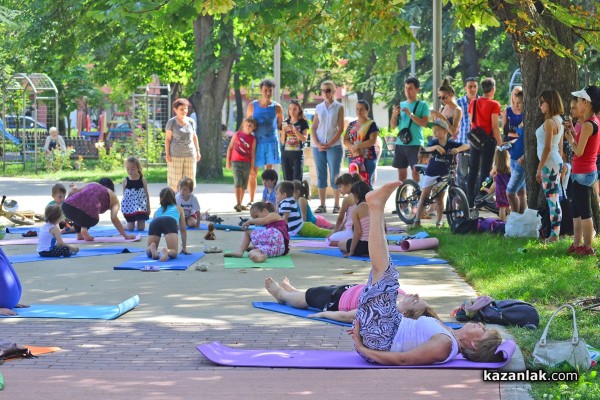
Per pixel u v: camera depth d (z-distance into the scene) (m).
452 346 7.74
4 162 38.72
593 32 14.30
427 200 17.95
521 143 16.42
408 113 19.45
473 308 9.39
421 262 13.69
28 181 32.59
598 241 14.59
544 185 14.73
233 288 11.60
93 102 59.47
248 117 21.34
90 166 41.72
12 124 59.62
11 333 9.07
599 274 11.86
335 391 7.00
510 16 15.43
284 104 68.81
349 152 19.81
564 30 15.52
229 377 7.43
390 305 7.83
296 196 17.30
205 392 6.98
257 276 12.52
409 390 7.02
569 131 13.43
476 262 13.08
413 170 19.67
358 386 7.14
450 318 9.68
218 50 34.38
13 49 38.28
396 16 17.02
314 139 20.66
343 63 66.25
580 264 12.66
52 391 7.02
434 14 20.80
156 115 44.28
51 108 56.69
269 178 18.36
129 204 17.73
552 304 10.45
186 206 18.12
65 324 9.49
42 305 10.48
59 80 55.66
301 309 10.23
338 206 20.89
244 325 9.45
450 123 18.81
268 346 8.56
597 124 13.28
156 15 14.78
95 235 17.09
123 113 59.78
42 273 12.82
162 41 39.69
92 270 13.07
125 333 9.10
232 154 21.44
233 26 33.91
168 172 21.48
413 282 12.03
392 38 17.33
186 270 13.07
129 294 11.24
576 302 10.17
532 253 13.73
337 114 20.50
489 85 18.28
